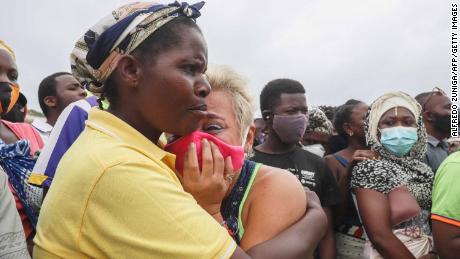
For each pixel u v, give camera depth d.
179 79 1.03
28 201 2.12
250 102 1.48
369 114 2.92
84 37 1.11
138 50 1.04
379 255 2.54
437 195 2.31
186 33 1.05
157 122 1.06
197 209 0.98
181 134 1.08
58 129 2.18
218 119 1.37
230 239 0.99
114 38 1.04
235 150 1.24
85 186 0.97
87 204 0.97
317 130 4.41
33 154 2.61
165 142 1.30
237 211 1.31
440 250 2.26
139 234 0.93
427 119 4.38
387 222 2.41
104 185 0.95
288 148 3.21
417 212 2.45
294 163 3.07
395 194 2.48
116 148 0.99
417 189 2.61
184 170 1.15
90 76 1.14
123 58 1.05
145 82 1.04
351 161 2.77
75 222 0.98
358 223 2.90
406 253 2.38
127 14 1.05
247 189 1.34
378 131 2.85
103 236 0.95
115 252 0.94
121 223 0.94
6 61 2.20
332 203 2.98
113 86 1.11
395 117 2.79
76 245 0.98
